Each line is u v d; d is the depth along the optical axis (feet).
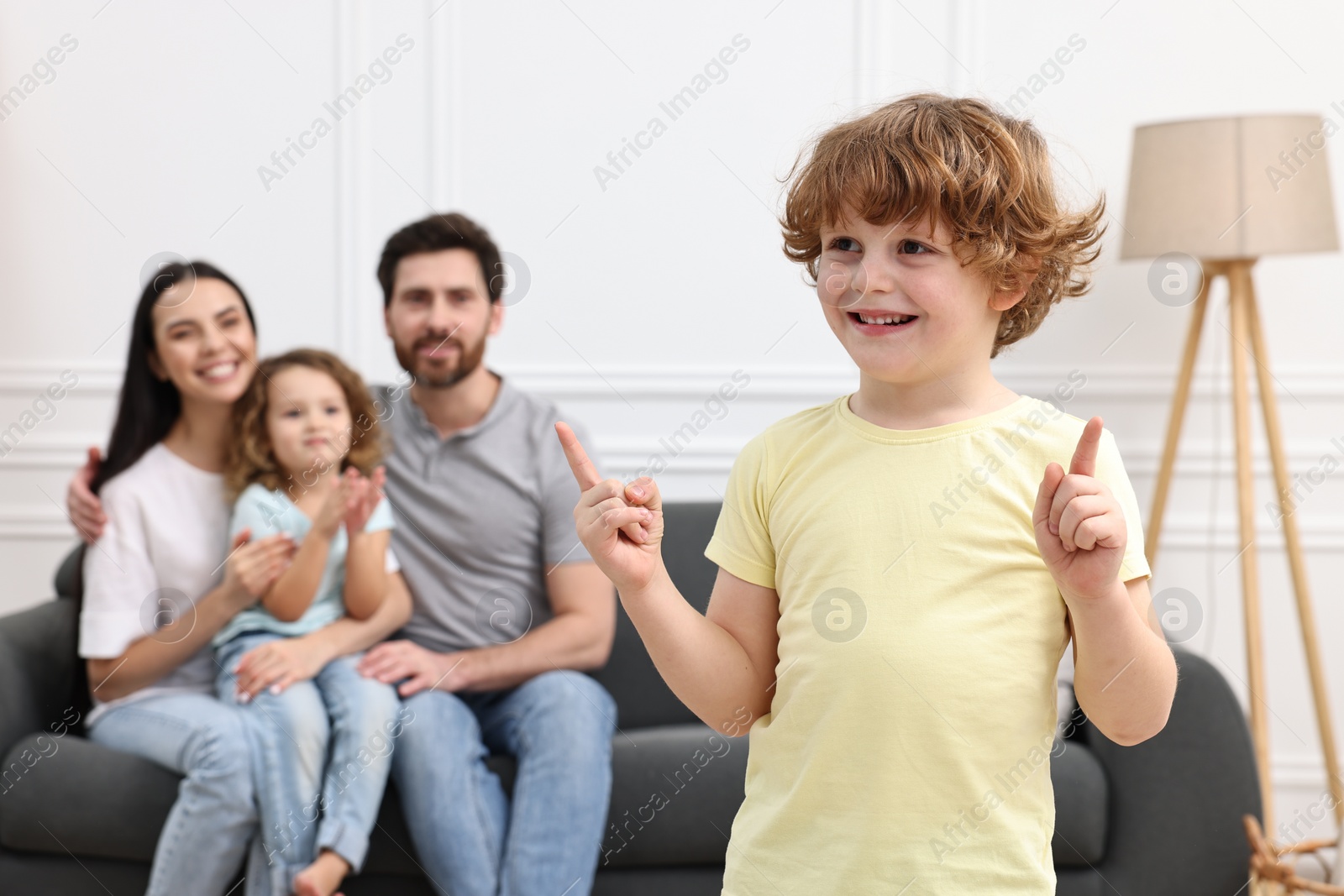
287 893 4.78
